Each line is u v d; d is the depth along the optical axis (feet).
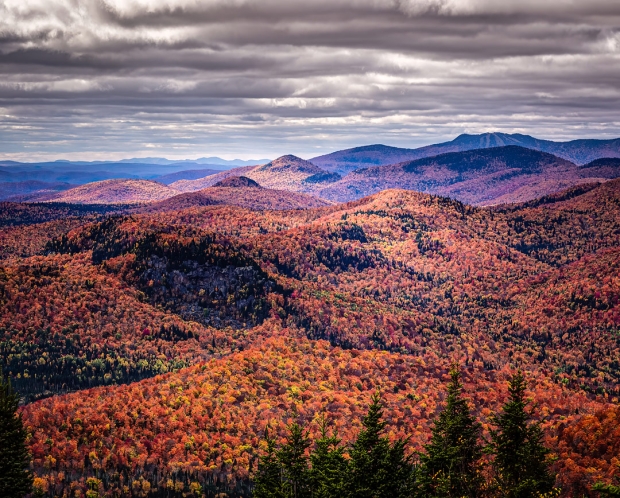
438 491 353.51
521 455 346.33
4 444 399.24
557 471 465.47
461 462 359.66
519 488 338.54
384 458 360.28
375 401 385.29
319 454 387.34
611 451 480.64
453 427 371.97
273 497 385.91
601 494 290.97
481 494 352.69
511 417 354.95
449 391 388.78
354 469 360.89
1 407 401.90
